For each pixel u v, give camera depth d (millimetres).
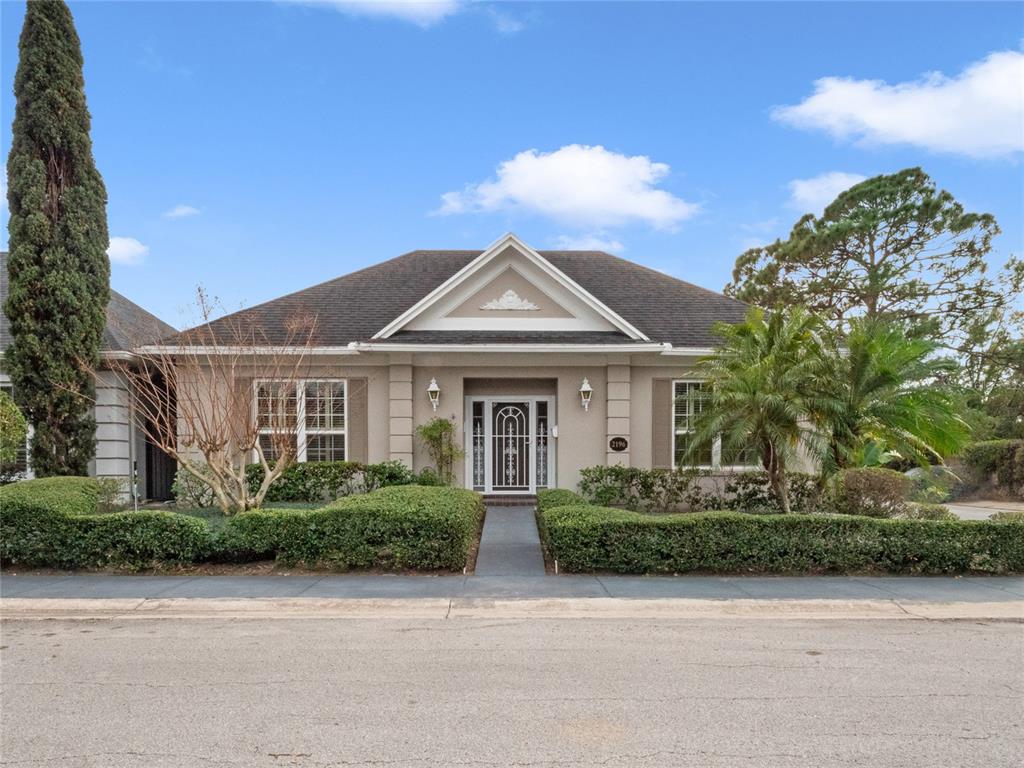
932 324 27406
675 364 14555
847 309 29016
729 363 10531
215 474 10055
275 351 12148
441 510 8453
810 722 4164
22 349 12359
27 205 12453
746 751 3777
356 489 13500
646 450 14484
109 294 13484
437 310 14836
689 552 8258
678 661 5316
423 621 6473
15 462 12844
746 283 31875
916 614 6793
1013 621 6602
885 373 10945
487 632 6105
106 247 13398
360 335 14664
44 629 6199
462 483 14570
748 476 13148
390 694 4586
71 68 12945
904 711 4340
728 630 6227
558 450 14383
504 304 14875
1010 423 27125
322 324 15008
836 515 8625
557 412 14484
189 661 5277
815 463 11867
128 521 8258
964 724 4148
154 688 4699
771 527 8320
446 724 4109
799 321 10695
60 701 4469
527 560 9039
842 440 11047
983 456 20406
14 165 12562
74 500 8867
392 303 16062
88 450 12836
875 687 4766
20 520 8227
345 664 5207
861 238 28031
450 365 14281
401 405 14070
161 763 3621
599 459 14352
